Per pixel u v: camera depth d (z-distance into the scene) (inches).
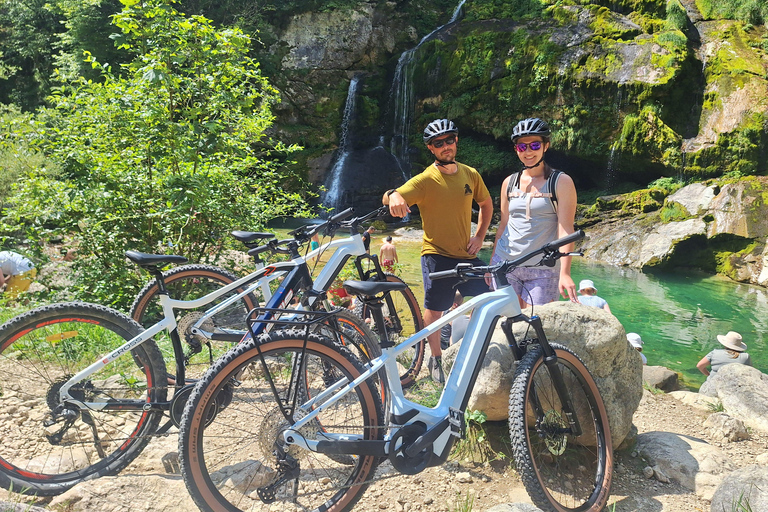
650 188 647.1
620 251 570.6
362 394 98.8
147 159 272.7
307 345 96.7
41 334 109.0
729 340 265.6
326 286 133.5
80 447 115.0
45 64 828.0
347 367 98.7
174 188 246.7
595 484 113.6
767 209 526.6
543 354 111.9
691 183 639.1
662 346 339.6
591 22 758.5
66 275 261.6
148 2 255.1
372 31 923.4
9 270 237.0
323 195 846.5
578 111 719.1
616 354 125.4
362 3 927.0
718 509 104.6
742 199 537.3
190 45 262.2
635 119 681.0
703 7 750.5
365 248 146.0
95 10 693.9
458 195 159.0
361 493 101.4
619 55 703.1
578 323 126.0
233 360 92.4
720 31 705.6
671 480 123.5
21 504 91.0
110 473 106.7
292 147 335.3
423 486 114.3
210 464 110.5
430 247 161.6
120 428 120.5
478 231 172.1
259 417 125.9
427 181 157.0
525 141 149.3
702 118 666.2
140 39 269.0
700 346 340.8
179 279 146.5
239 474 106.5
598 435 116.7
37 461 109.0
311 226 134.2
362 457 100.8
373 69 924.0
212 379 91.2
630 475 124.7
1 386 123.1
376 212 142.6
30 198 253.6
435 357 165.5
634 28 730.8
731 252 525.7
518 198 152.6
